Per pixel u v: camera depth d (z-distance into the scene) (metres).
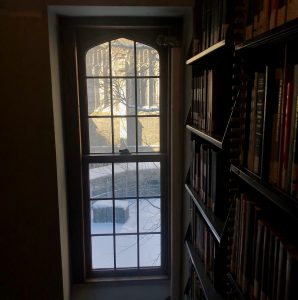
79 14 2.34
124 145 2.75
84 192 2.74
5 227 2.28
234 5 1.36
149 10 2.24
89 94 2.65
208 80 1.73
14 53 2.10
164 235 2.86
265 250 1.04
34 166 2.22
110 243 2.85
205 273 1.90
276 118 0.97
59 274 2.35
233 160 1.30
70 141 2.61
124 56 2.63
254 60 1.21
